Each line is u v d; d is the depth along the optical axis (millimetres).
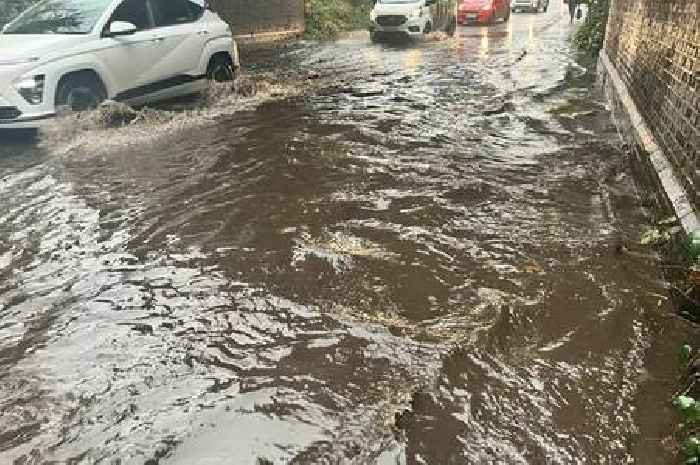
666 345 3531
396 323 3715
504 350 3459
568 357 3408
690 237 3863
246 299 4027
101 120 8383
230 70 10969
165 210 5586
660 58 6223
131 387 3225
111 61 8484
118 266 4562
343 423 2912
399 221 5199
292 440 2814
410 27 18297
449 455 2707
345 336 3592
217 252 4715
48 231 5207
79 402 3127
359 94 10680
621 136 7641
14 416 3041
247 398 3104
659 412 2982
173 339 3631
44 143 7797
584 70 13109
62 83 7906
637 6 8289
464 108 9516
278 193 5910
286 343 3549
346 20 23062
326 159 6949
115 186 6254
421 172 6469
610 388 3152
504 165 6730
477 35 20359
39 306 4051
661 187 5090
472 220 5219
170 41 9453
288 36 20281
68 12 8727
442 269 4363
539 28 22438
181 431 2898
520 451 2730
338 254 4602
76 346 3598
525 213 5371
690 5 5152
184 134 8156
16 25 8766
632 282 4211
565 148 7383
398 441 2787
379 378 3221
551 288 4105
